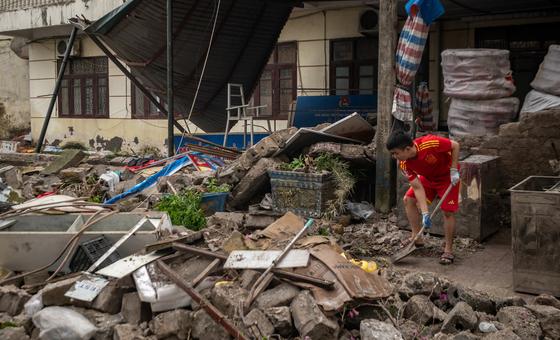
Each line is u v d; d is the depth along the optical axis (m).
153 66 12.70
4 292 5.41
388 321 4.73
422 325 4.77
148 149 17.80
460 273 6.02
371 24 13.30
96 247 5.85
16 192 8.95
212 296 4.88
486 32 11.95
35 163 12.60
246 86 13.91
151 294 4.88
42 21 17.45
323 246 5.44
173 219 7.00
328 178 7.72
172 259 5.39
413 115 8.34
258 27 12.89
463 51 7.95
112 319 5.00
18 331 4.92
